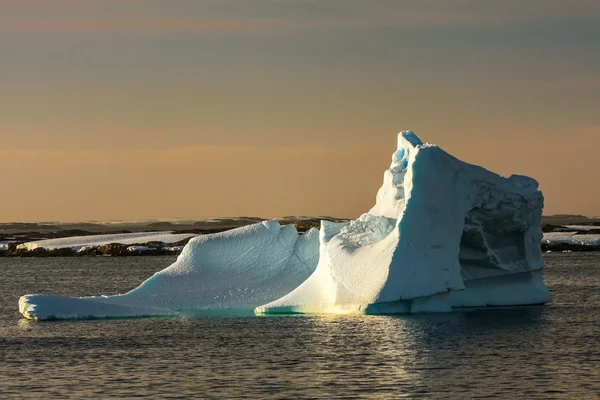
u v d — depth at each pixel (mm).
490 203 153750
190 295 167875
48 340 130500
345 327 135875
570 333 129750
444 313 151375
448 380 98062
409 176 148750
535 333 129875
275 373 103562
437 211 147250
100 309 157000
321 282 155750
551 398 89312
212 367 107938
